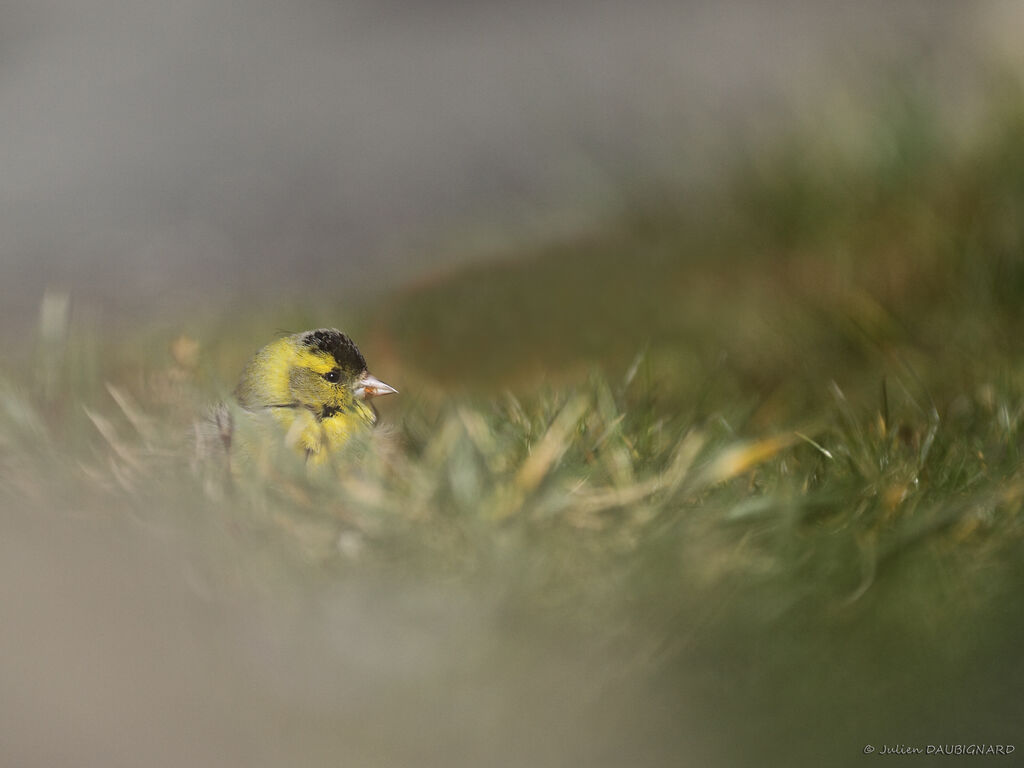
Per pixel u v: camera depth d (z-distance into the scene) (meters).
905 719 3.66
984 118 3.90
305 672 3.67
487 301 3.96
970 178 3.88
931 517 3.69
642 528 3.70
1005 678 3.66
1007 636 3.66
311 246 4.74
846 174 3.92
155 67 7.37
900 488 3.71
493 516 3.70
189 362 3.78
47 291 4.53
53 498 3.71
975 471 3.72
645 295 3.92
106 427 3.73
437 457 3.72
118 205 5.53
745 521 3.70
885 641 3.67
